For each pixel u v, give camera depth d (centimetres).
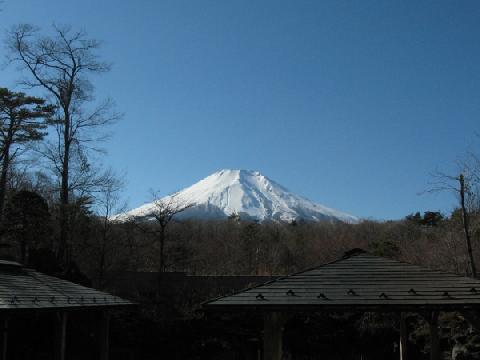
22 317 2456
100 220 3434
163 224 3375
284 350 2877
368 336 2862
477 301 1384
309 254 4556
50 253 2842
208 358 2858
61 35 3553
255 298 1441
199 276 3247
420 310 1391
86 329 2702
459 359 2322
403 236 4912
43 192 3844
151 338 2833
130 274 3300
